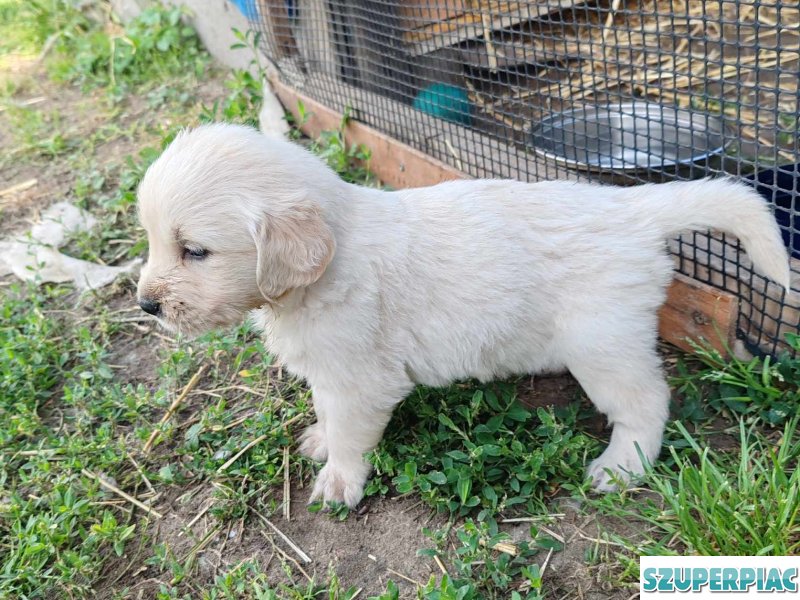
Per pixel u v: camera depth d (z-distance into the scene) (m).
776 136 0.44
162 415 0.53
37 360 0.57
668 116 0.63
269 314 0.41
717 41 0.45
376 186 0.71
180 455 0.49
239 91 0.86
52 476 0.48
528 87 0.67
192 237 0.36
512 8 0.72
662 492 0.39
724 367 0.47
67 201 0.79
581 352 0.42
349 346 0.40
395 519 0.43
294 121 0.83
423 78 0.69
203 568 0.42
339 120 0.75
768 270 0.40
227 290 0.38
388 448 0.46
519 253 0.42
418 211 0.43
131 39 1.06
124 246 0.71
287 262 0.36
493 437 0.44
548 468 0.43
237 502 0.45
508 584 0.38
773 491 0.37
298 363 0.42
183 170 0.37
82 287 0.66
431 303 0.42
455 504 0.42
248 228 0.36
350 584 0.40
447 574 0.38
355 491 0.44
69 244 0.72
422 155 0.65
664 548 0.37
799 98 0.42
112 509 0.46
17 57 1.18
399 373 0.43
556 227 0.42
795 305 0.45
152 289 0.38
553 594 0.37
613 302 0.41
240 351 0.57
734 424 0.45
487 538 0.39
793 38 0.73
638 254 0.41
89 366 0.58
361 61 0.76
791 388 0.45
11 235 0.75
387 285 0.41
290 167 0.38
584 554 0.39
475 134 0.65
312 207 0.37
